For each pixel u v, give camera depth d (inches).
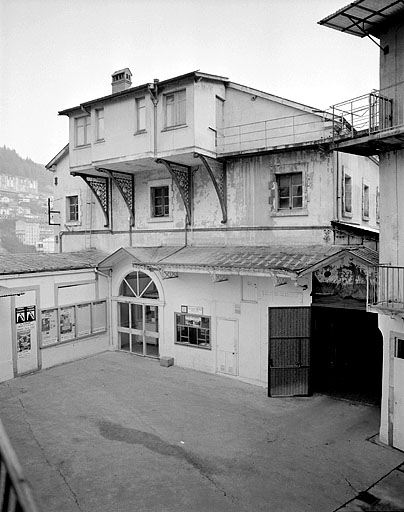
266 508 281.4
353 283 467.2
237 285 542.9
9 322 546.0
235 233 590.9
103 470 328.5
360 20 352.5
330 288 479.2
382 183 369.7
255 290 528.1
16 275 554.9
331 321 510.9
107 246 744.3
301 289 493.0
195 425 409.7
